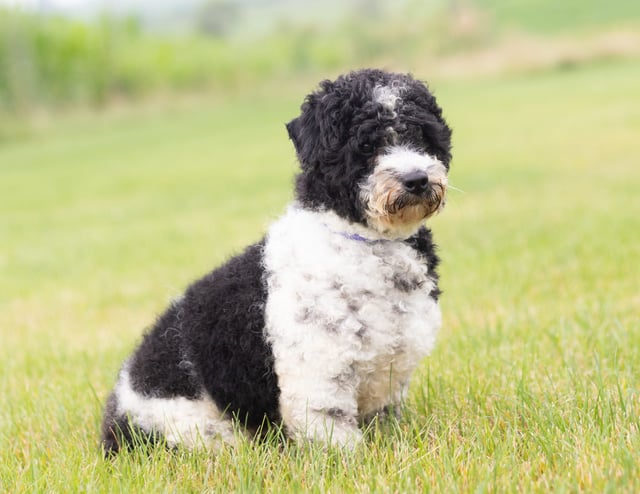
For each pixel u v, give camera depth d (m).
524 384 5.19
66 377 7.02
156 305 9.98
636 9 65.94
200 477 4.29
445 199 4.36
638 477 3.67
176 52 61.31
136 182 25.75
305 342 4.16
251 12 122.06
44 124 50.06
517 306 7.87
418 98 4.54
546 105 34.94
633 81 40.78
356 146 4.27
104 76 56.00
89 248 14.91
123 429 4.75
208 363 4.52
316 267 4.23
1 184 28.47
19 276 12.82
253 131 39.50
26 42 52.09
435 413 5.01
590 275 8.79
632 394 4.85
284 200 18.56
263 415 4.50
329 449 4.21
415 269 4.30
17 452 5.09
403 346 4.29
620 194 14.59
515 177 18.47
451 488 3.76
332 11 112.12
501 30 65.00
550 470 3.91
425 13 74.62
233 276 4.58
